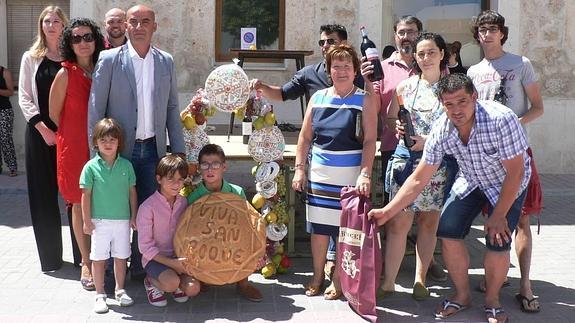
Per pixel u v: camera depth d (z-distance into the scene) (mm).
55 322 4250
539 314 4492
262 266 5098
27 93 5098
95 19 9102
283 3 9445
